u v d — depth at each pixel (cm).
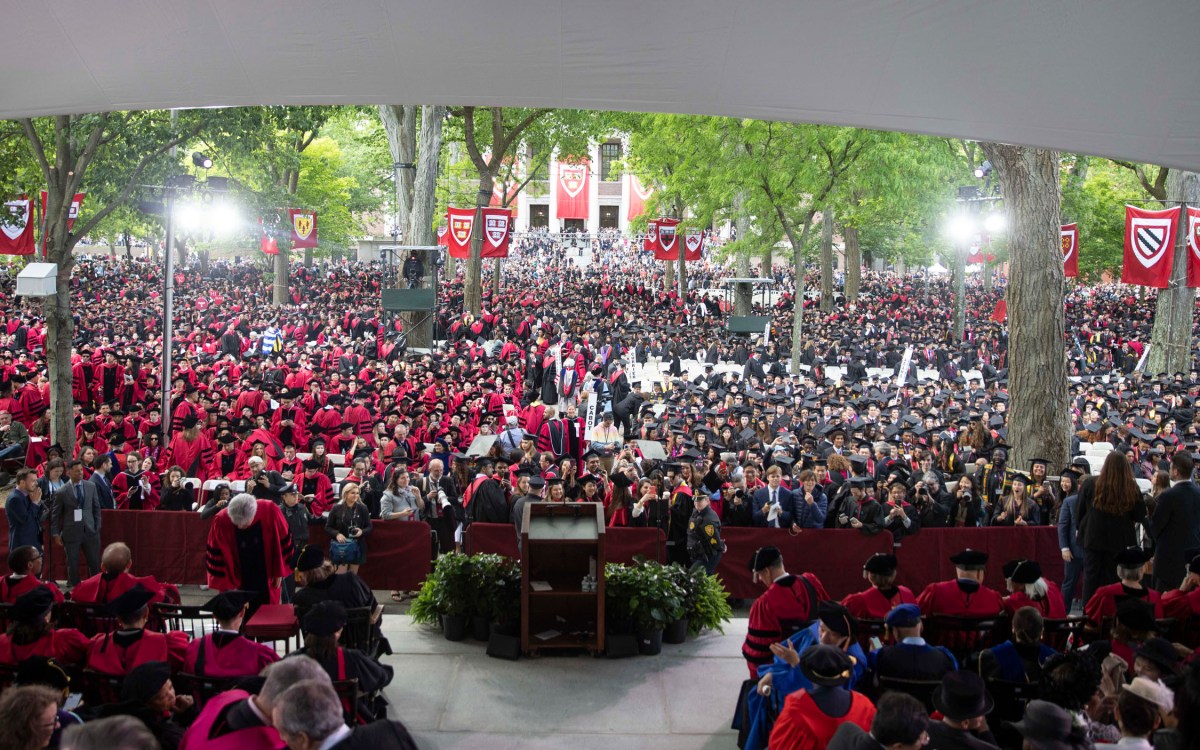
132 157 1833
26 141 2011
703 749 778
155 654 677
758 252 3541
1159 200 3359
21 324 3694
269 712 453
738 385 2728
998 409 2436
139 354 2875
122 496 1442
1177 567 971
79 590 819
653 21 903
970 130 1005
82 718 562
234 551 966
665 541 1248
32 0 870
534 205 10625
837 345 4028
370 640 835
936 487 1369
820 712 555
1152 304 6550
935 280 8338
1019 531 1280
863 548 1277
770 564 746
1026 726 501
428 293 3588
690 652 991
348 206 6419
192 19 904
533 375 3111
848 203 3756
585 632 990
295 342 3419
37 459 1767
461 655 973
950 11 862
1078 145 982
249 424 1733
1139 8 829
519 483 1272
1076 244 3083
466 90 997
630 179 8569
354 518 1237
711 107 1018
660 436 1964
